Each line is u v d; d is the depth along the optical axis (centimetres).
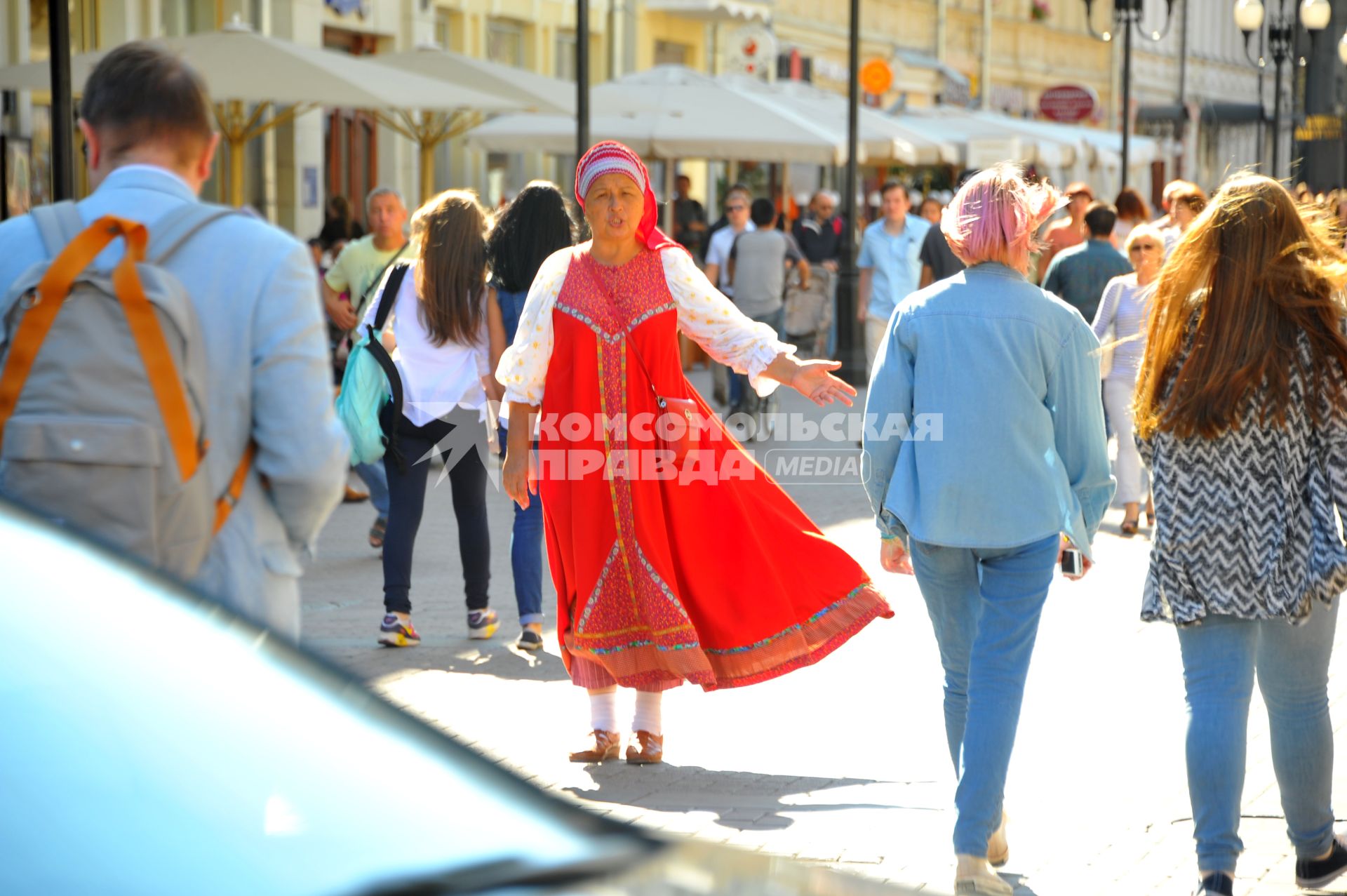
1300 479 1304
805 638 1822
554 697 2130
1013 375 1411
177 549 1014
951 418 1416
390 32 7812
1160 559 1327
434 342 2386
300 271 1067
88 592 707
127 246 1027
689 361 6831
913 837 1549
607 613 1803
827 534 3359
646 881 619
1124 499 3384
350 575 2989
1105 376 3372
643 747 1831
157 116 1077
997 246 1440
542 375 1812
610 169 1761
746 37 8919
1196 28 17912
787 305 5422
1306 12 9375
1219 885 1293
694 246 7456
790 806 1655
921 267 4831
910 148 7362
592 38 9462
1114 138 10681
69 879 584
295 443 1044
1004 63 14025
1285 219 1309
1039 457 1419
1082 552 1466
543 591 2892
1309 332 1296
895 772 1792
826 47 11475
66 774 624
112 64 1084
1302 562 1300
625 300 1773
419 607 2709
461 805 657
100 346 1002
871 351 4844
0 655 666
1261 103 12381
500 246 2397
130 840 604
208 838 612
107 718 650
